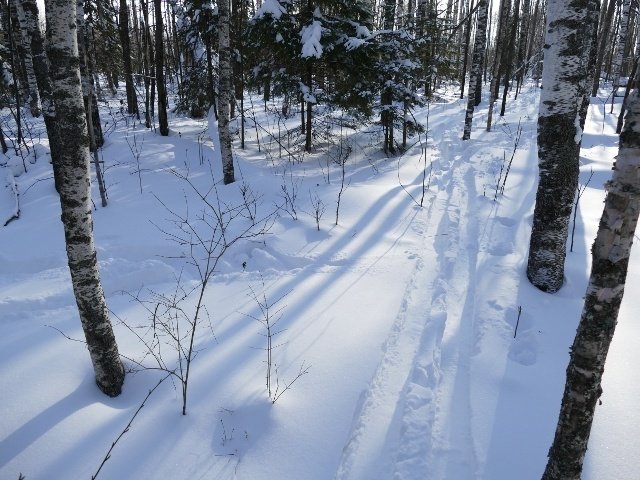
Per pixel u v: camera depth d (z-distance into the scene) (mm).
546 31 4211
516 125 15648
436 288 4922
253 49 10078
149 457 2893
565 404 2225
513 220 6641
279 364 3768
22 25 10328
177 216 6418
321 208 7047
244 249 5832
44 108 5773
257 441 3055
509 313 4344
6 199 7262
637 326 4137
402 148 11641
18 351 3754
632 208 1854
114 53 17891
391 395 3443
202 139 11250
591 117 16672
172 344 3990
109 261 5250
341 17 10070
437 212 7113
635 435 2963
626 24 16156
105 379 3303
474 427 3080
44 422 3041
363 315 4465
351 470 2846
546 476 2400
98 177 6836
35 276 5176
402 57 10492
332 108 10727
